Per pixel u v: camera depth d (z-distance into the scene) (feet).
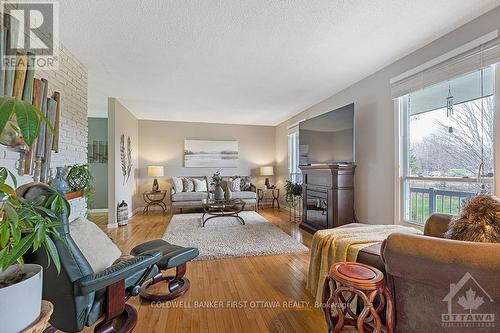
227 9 6.47
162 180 21.65
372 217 10.96
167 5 6.27
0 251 3.12
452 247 3.49
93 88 13.00
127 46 8.44
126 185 17.38
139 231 13.92
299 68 10.41
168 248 7.32
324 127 13.50
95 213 19.25
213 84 12.39
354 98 12.26
